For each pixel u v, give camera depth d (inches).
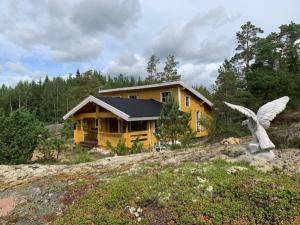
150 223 223.0
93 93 1839.3
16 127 568.7
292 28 994.7
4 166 501.4
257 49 1019.9
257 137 342.6
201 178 277.6
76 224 237.8
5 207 305.1
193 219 215.8
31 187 349.7
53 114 2261.3
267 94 894.4
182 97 920.9
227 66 964.6
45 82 2810.0
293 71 994.1
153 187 268.4
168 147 595.5
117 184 287.4
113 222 229.0
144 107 837.8
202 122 709.9
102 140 800.3
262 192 233.6
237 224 207.2
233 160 341.4
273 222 207.2
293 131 502.9
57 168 471.8
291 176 277.4
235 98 807.7
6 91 2972.4
